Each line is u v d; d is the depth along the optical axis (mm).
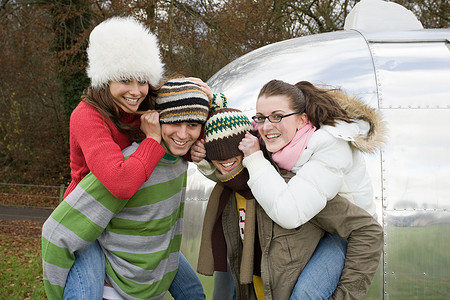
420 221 2227
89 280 1918
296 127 1988
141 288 2023
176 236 2227
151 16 10078
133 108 1897
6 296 5980
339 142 1939
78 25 11578
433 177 2240
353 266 1907
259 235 2014
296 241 1955
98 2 11328
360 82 2449
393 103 2357
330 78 2508
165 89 1951
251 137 1999
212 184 2539
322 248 1996
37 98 15562
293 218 1840
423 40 2686
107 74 1812
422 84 2400
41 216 11539
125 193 1797
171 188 2049
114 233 1999
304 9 11344
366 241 1904
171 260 2201
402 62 2506
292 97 1968
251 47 10516
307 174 1891
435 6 11234
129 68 1804
